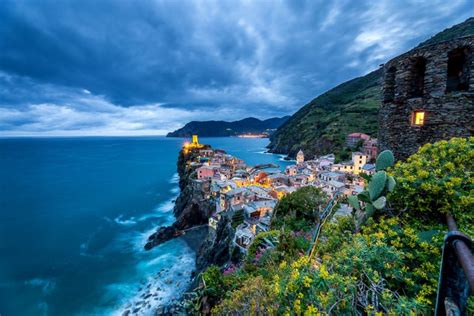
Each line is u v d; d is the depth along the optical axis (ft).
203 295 39.86
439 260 13.89
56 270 110.32
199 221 168.96
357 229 20.99
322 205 61.46
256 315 16.94
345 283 11.51
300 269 13.82
